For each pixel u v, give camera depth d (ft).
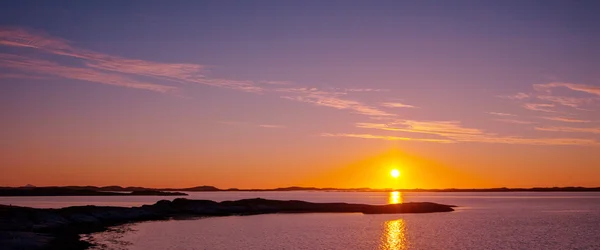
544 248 178.40
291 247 177.27
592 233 224.94
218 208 378.32
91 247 165.07
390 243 189.16
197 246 176.65
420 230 238.07
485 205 559.79
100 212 279.90
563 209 449.48
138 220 294.87
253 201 423.64
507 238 205.46
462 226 260.83
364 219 313.73
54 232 200.95
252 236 209.26
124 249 163.63
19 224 199.93
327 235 214.69
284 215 356.38
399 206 420.36
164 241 188.34
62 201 571.69
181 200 377.50
